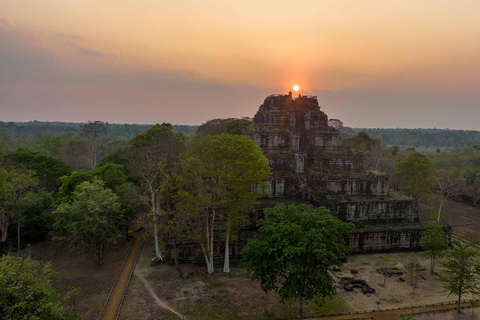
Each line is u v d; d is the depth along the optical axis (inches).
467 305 1286.9
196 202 1440.7
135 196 1860.2
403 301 1306.6
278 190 2082.9
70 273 1514.5
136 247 1849.2
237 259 1673.2
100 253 1598.2
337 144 2443.4
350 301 1295.5
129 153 2447.1
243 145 1472.7
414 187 2357.3
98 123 4042.8
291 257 1023.0
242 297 1306.6
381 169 3555.6
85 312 1186.6
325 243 1085.8
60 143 3917.3
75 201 1565.0
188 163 1514.5
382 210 1948.8
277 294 1334.9
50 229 1886.1
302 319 1143.6
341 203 1876.2
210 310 1210.6
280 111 2596.0
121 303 1248.2
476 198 2920.8
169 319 1147.9
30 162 2367.1
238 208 1498.5
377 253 1809.8
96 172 2001.7
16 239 1820.9
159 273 1519.4
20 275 822.5
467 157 4168.3
